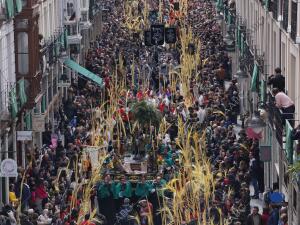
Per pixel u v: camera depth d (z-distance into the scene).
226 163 56.16
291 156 46.06
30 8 66.50
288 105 50.25
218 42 106.31
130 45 110.75
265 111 57.16
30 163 58.91
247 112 71.88
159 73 84.94
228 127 64.31
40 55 72.31
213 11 134.25
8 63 62.91
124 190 53.00
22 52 66.81
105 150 61.16
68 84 84.31
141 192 52.91
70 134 68.38
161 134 64.31
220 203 48.81
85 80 92.19
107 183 53.12
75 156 60.19
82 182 54.03
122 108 71.38
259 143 60.38
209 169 54.09
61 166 59.03
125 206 48.91
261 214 50.75
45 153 61.38
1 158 58.16
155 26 94.44
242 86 80.31
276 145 56.22
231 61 93.69
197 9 140.88
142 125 63.88
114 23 133.50
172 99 79.06
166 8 144.50
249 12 82.75
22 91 63.88
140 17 131.62
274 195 47.88
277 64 60.88
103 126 67.62
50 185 56.16
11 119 59.12
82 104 78.56
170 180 53.72
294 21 50.72
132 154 61.75
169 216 49.75
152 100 73.12
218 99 74.06
